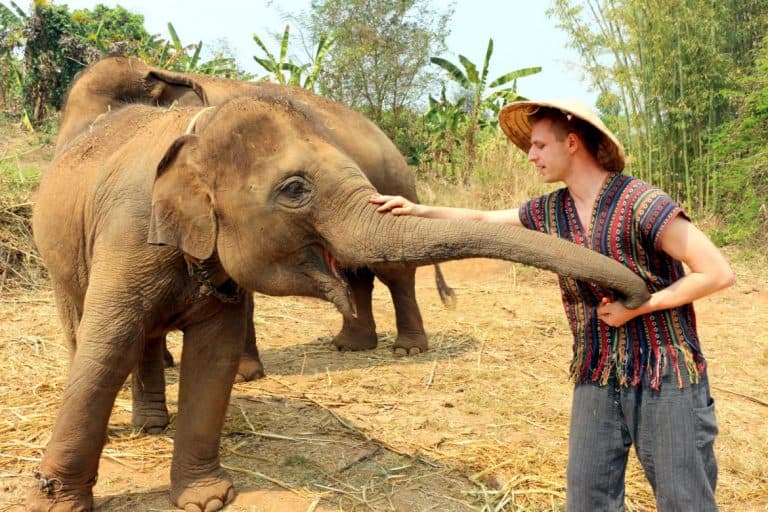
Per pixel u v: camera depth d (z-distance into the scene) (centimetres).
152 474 343
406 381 502
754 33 1156
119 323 287
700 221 1061
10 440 369
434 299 786
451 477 351
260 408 436
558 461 372
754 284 838
